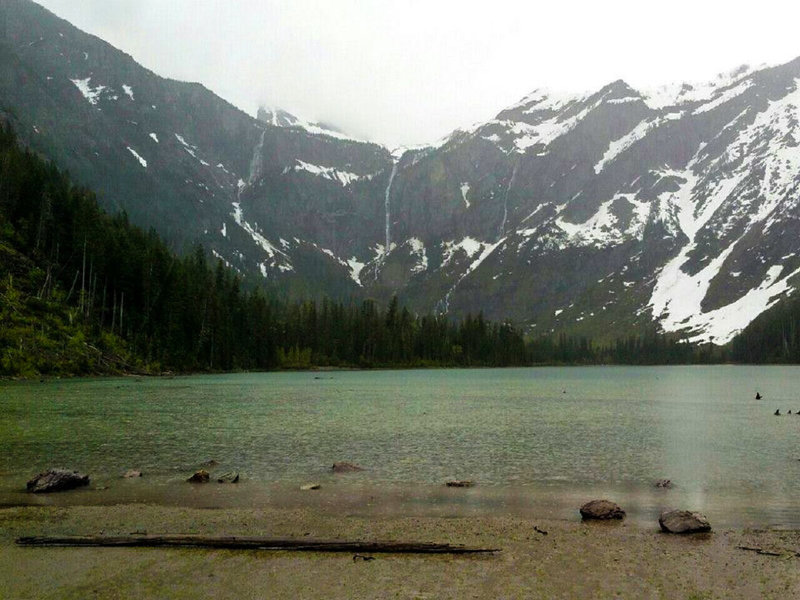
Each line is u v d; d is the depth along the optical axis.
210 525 20.33
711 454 35.97
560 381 143.50
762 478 28.84
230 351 170.12
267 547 17.95
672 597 14.10
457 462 32.91
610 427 49.44
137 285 146.50
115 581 15.15
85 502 23.64
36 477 26.12
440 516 21.78
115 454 34.66
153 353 138.38
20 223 135.38
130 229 181.38
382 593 14.38
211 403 68.88
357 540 18.17
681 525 19.73
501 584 14.95
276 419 53.62
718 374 190.62
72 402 64.44
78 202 149.62
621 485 27.28
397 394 91.31
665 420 55.19
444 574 15.70
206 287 175.88
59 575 15.54
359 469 30.64
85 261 136.00
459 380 145.62
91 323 126.38
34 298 117.56
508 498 24.69
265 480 28.00
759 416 59.22
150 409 60.03
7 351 100.12
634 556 17.12
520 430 47.09
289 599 14.04
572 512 22.47
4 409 56.62
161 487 26.39
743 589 14.59
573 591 14.47
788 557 16.95
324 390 98.62
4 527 20.02
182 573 15.73
